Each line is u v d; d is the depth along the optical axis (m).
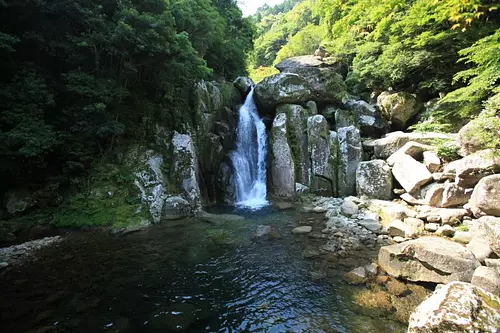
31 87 9.73
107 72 11.75
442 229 8.14
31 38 10.20
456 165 9.60
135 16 10.55
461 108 12.32
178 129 14.00
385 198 12.05
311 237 9.00
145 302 5.58
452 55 13.59
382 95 16.09
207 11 17.98
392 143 13.26
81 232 9.59
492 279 4.69
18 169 9.48
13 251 7.91
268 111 17.27
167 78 13.09
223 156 15.27
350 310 5.16
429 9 12.77
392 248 6.60
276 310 5.29
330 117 16.62
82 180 10.97
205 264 7.27
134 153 12.41
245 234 9.39
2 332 4.61
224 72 23.17
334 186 14.21
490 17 11.94
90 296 5.77
